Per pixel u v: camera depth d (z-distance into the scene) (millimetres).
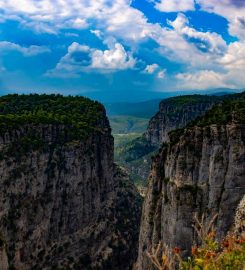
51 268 159875
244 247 22312
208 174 94750
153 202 112375
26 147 156500
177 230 95562
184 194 95750
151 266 104375
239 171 91500
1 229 144125
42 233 159250
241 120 95188
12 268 144750
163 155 114062
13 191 150250
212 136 95375
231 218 90125
